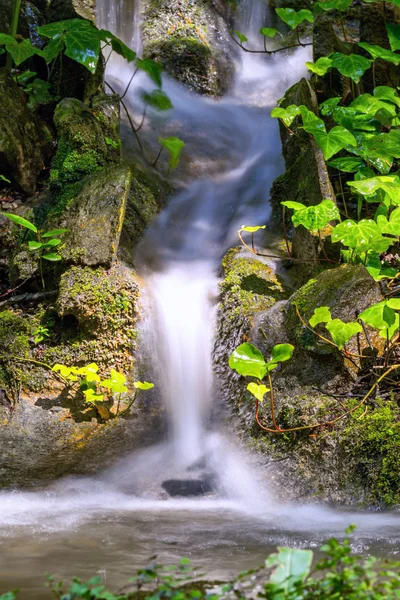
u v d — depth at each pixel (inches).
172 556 113.6
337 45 250.4
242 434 175.3
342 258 198.2
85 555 114.7
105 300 199.5
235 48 356.5
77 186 228.1
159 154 263.3
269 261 215.5
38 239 201.6
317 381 172.4
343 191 229.8
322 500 147.7
